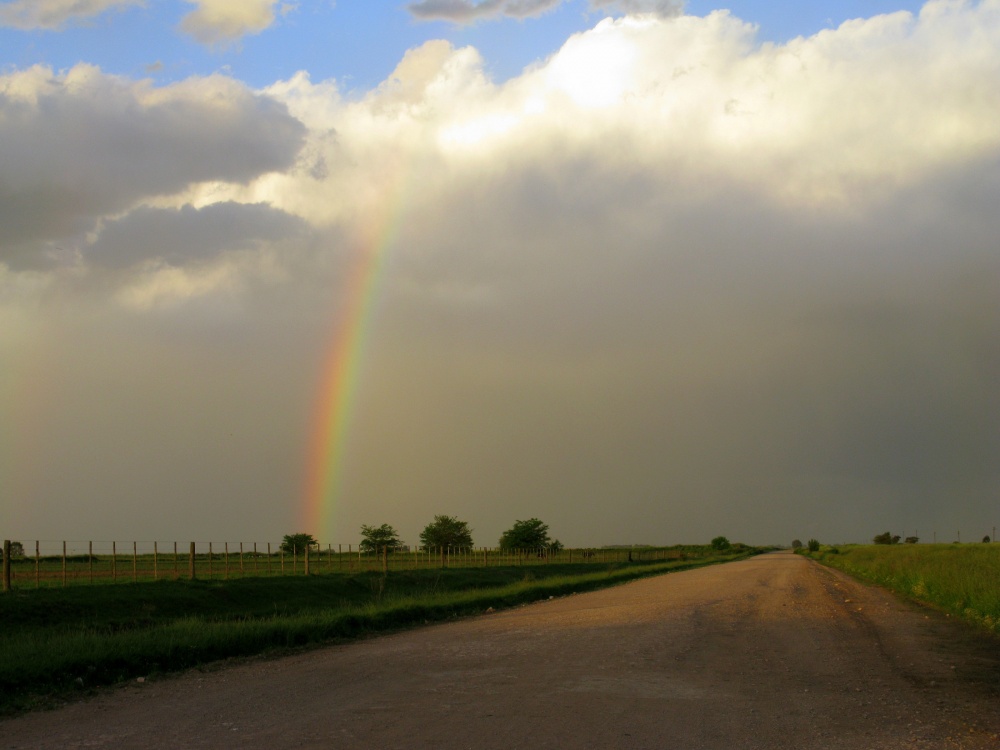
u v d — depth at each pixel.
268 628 16.33
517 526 93.38
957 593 22.89
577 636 16.78
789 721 8.73
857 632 17.38
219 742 7.92
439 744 7.67
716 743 7.76
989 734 8.20
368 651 15.01
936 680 11.44
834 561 68.31
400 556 75.31
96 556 62.62
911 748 7.62
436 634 17.92
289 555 73.81
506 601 27.91
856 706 9.57
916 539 172.25
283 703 9.92
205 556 67.56
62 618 21.81
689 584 37.59
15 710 9.95
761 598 27.45
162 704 10.13
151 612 24.45
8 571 24.69
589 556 92.88
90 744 8.01
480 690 10.56
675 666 12.62
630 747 7.57
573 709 9.30
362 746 7.62
